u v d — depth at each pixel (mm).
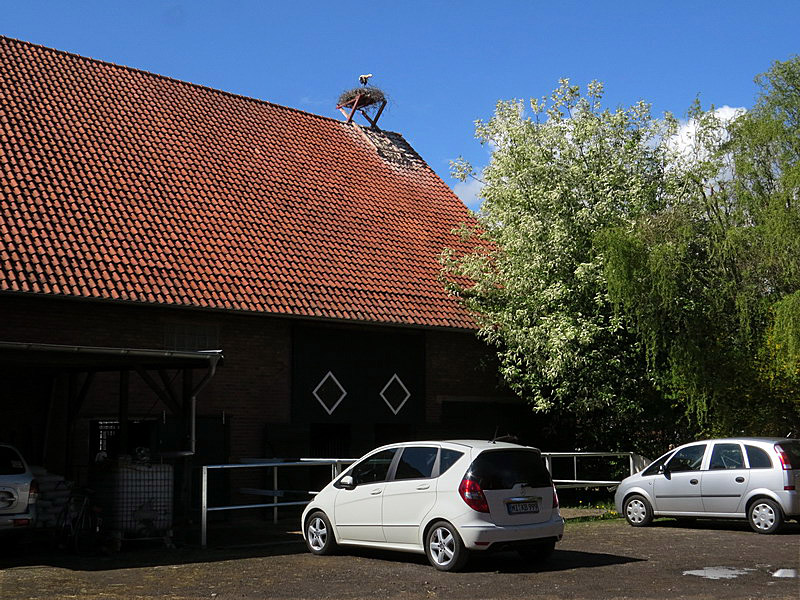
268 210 22750
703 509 16391
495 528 11492
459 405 23438
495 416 24125
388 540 12438
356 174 26781
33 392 17391
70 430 17469
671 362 20375
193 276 19047
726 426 20078
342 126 29344
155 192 21141
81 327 17922
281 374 20500
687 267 20234
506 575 11328
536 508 12039
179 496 18688
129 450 18750
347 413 21391
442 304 22656
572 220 22344
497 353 23938
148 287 18016
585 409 22062
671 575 11211
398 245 24125
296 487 20312
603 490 23719
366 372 21875
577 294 21969
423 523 11922
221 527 17703
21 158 19781
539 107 23984
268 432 20016
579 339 20828
